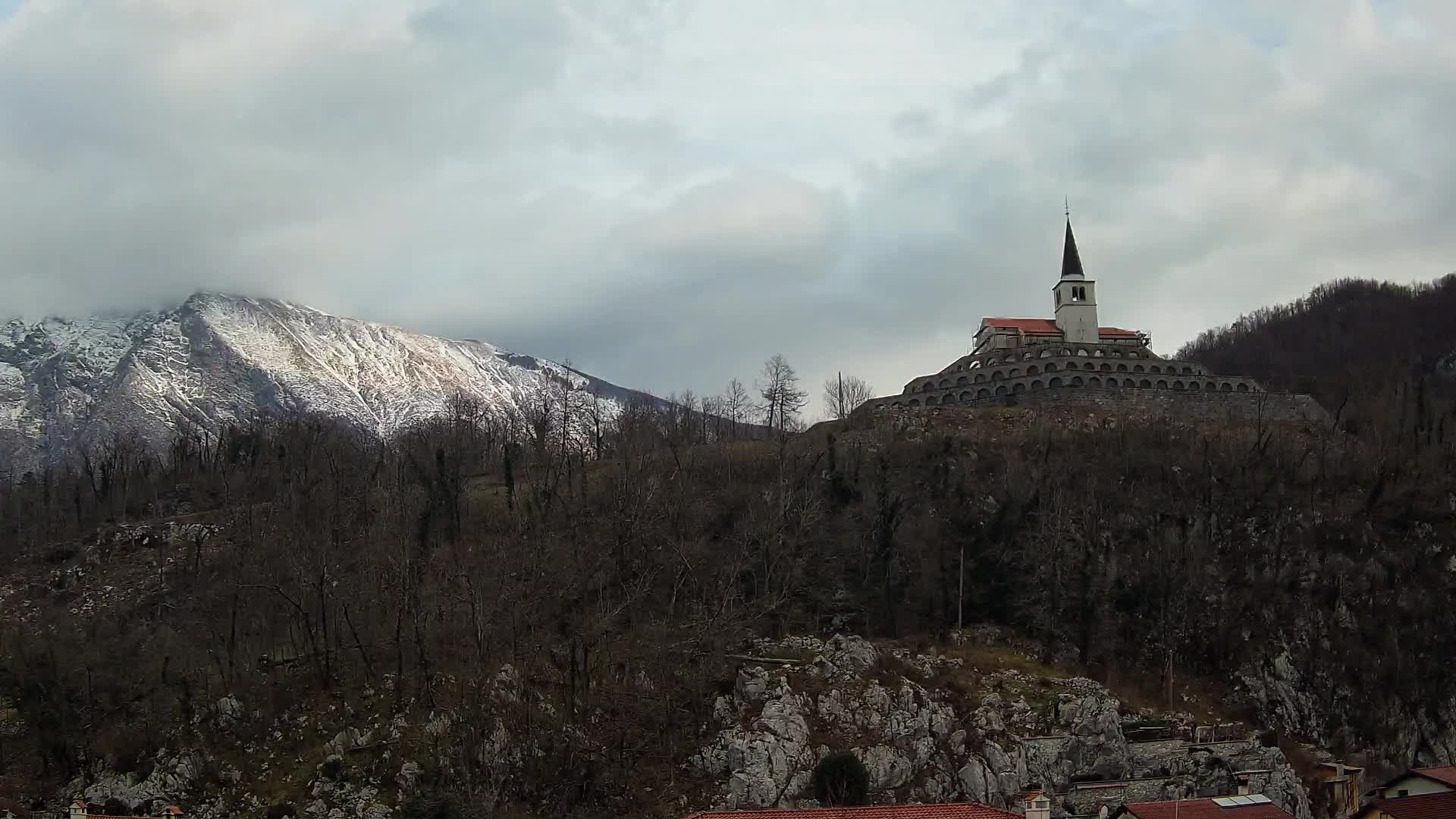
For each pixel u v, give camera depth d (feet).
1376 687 568.82
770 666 495.00
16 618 605.31
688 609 538.47
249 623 533.14
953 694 489.26
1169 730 497.87
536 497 622.95
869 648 503.20
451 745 449.89
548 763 451.12
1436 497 645.92
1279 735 545.03
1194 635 583.17
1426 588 604.08
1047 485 628.28
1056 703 486.38
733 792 436.35
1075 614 571.69
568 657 504.43
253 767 457.68
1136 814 363.76
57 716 471.62
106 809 444.14
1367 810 397.39
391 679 488.85
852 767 433.48
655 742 465.47
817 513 596.70
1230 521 630.74
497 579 527.40
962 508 611.47
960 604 557.74
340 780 444.96
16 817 433.89
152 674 499.51
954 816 346.13
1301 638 582.35
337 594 533.55
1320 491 650.84
